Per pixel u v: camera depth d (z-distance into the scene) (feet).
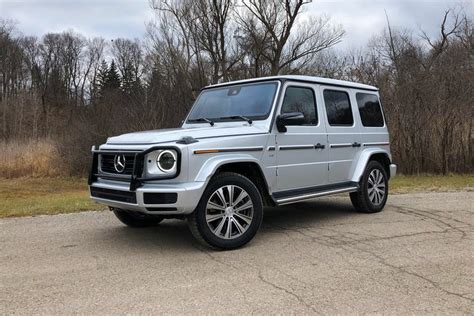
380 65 59.31
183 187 15.93
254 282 13.88
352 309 11.93
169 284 13.75
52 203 28.50
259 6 86.63
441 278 14.20
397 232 20.22
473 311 11.79
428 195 31.71
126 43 209.05
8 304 12.36
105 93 75.97
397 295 12.84
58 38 236.84
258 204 17.88
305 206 27.30
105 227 21.54
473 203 28.07
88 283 13.91
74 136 63.31
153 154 16.30
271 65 88.94
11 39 212.84
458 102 48.60
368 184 24.43
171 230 20.86
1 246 18.20
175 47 83.76
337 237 19.36
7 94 173.58
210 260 16.15
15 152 63.62
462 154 49.39
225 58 87.35
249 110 19.93
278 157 19.20
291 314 11.63
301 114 18.78
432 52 76.84
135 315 11.61
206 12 84.89
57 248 17.88
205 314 11.64
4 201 32.42
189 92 70.18
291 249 17.51
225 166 17.60
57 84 226.17
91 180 18.65
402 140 50.24
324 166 21.67
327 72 77.30
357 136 23.95
